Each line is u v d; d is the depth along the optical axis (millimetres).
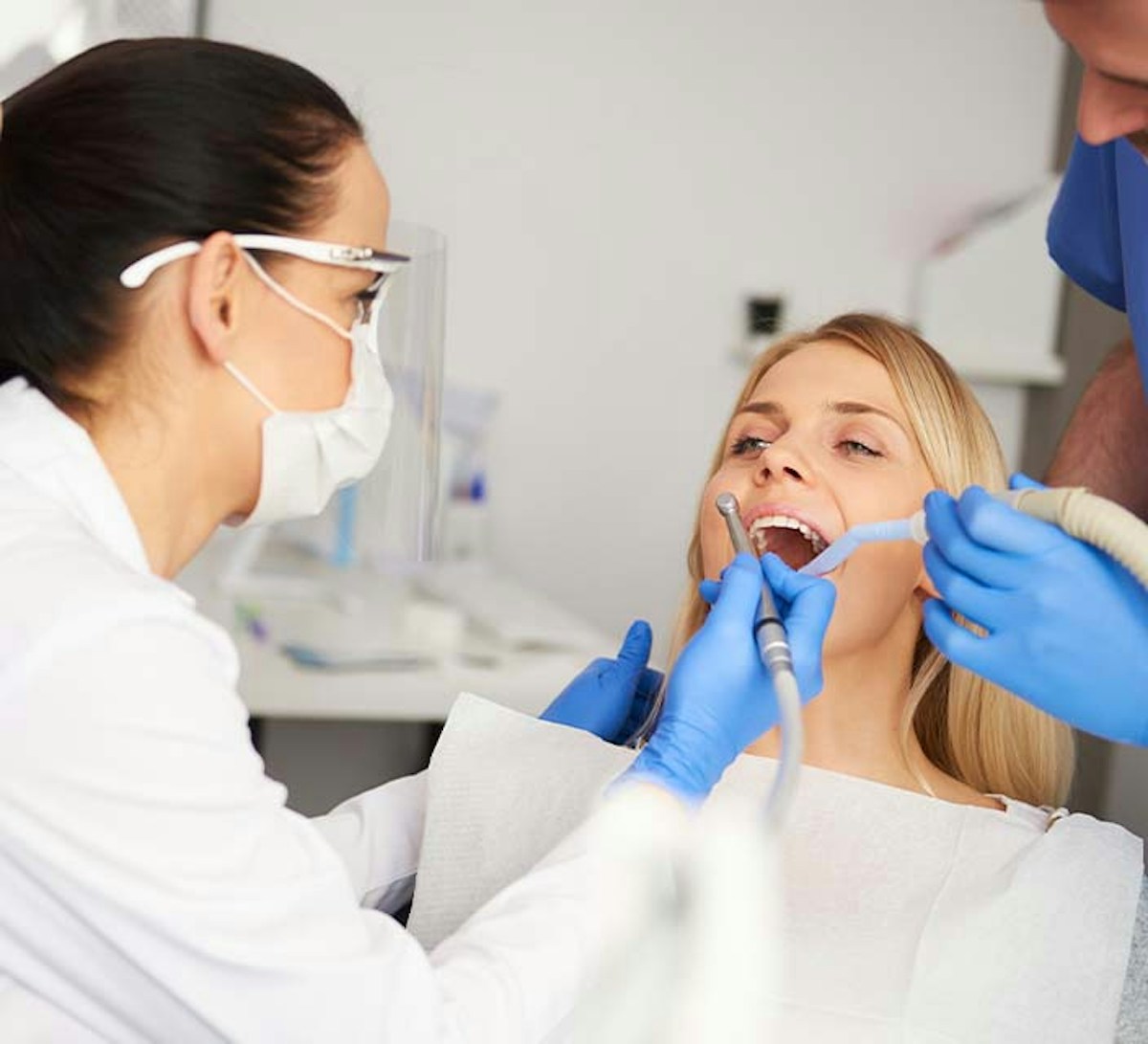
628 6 3275
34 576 825
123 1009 837
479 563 3285
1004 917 1121
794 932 1117
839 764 1285
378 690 2312
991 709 1356
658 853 903
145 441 948
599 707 1353
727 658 1020
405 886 1290
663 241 3369
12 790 788
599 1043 910
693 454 3451
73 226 909
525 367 3357
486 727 1290
